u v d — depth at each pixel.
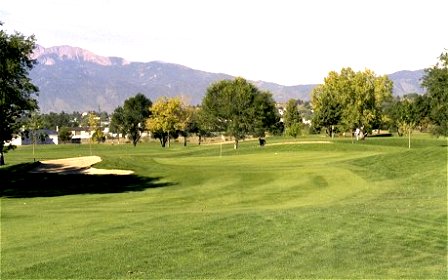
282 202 26.22
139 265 12.70
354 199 25.17
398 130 117.56
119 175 39.78
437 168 34.22
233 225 17.16
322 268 12.38
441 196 24.09
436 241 14.86
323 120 106.88
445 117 66.12
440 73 65.50
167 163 50.81
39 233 16.78
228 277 11.65
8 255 13.67
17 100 36.09
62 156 84.38
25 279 11.52
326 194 28.33
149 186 34.97
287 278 11.49
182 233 16.12
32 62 37.50
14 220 19.91
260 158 55.75
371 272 11.94
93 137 111.12
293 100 140.50
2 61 34.12
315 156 55.28
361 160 42.62
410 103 95.75
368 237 15.45
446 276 11.48
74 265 12.64
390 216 18.19
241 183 33.94
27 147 125.62
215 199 28.28
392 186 29.55
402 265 12.61
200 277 11.66
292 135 111.38
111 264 12.76
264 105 97.19
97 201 28.53
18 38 35.50
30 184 37.12
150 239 15.36
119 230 16.89
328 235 15.74
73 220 19.50
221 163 49.78
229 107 91.88
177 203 27.08
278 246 14.57
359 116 95.56
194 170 40.53
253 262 12.98
